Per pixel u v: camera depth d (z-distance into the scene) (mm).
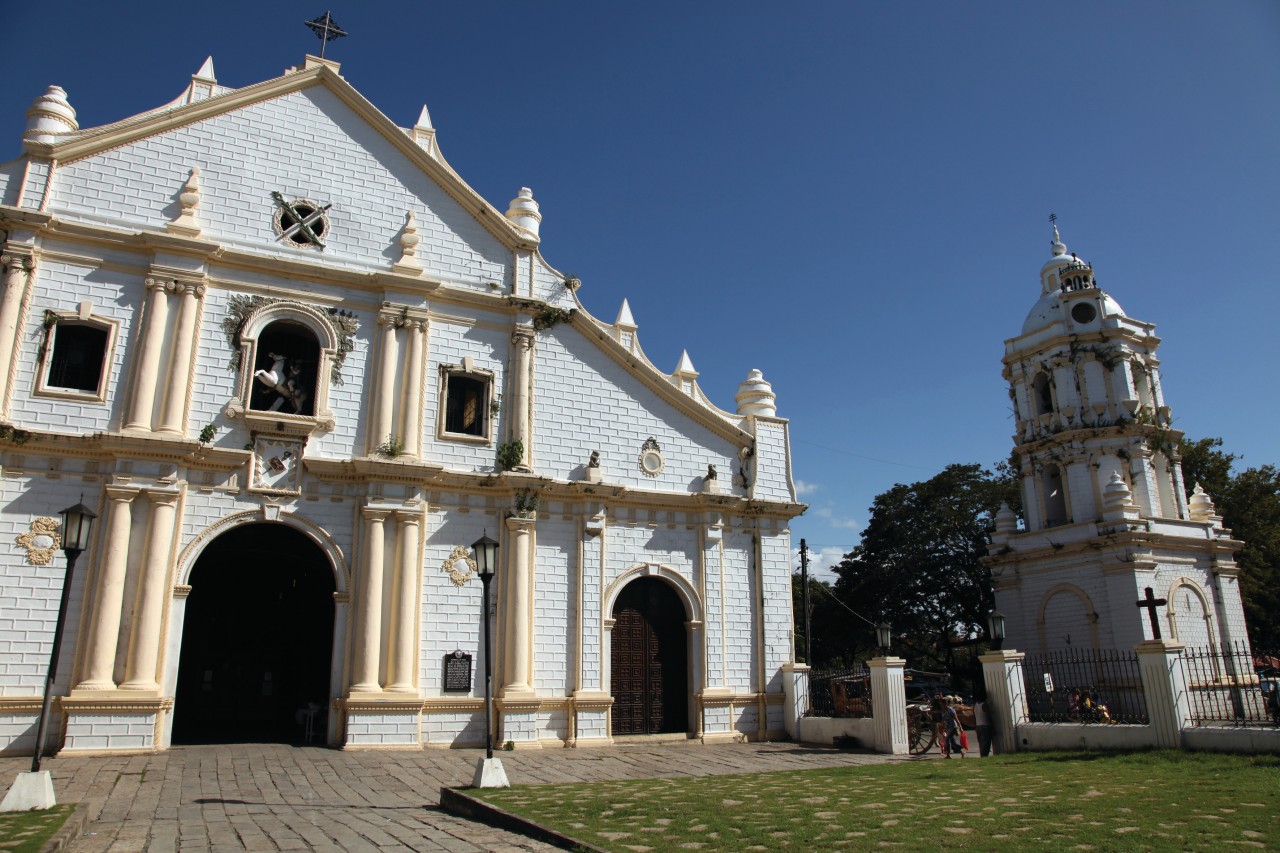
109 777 16406
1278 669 34344
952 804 13148
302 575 25719
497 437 24609
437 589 22828
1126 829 10859
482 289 25422
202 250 21875
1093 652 33500
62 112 21812
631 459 26328
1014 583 39844
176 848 10961
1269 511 47469
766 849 10273
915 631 51906
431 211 25344
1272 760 15594
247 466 21547
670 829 11508
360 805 14438
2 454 19438
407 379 23531
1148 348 41000
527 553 23797
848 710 24781
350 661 21547
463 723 22297
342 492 22422
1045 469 40625
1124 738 18719
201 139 22906
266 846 11078
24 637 18906
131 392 20672
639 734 24844
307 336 23703
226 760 18719
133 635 19531
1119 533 35656
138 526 20141
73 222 20922
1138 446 38531
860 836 10852
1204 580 37531
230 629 24656
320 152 24281
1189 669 20797
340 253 23891
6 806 12578
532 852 10703
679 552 26312
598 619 24547
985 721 21375
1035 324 42219
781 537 27703
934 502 51875
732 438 27953
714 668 25734
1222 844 9906
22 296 20219
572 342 26344
